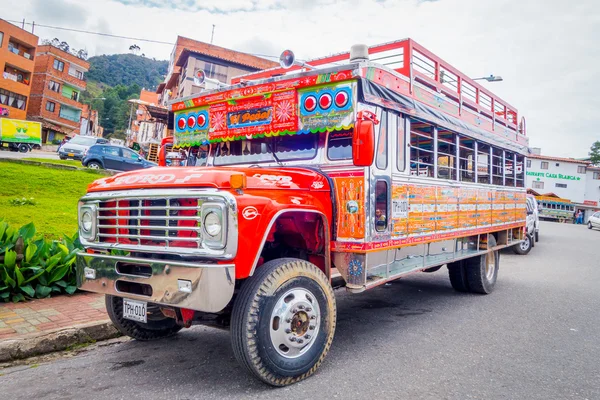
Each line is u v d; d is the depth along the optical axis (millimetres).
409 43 4922
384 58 5168
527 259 12547
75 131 49906
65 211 9617
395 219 4512
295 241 4188
